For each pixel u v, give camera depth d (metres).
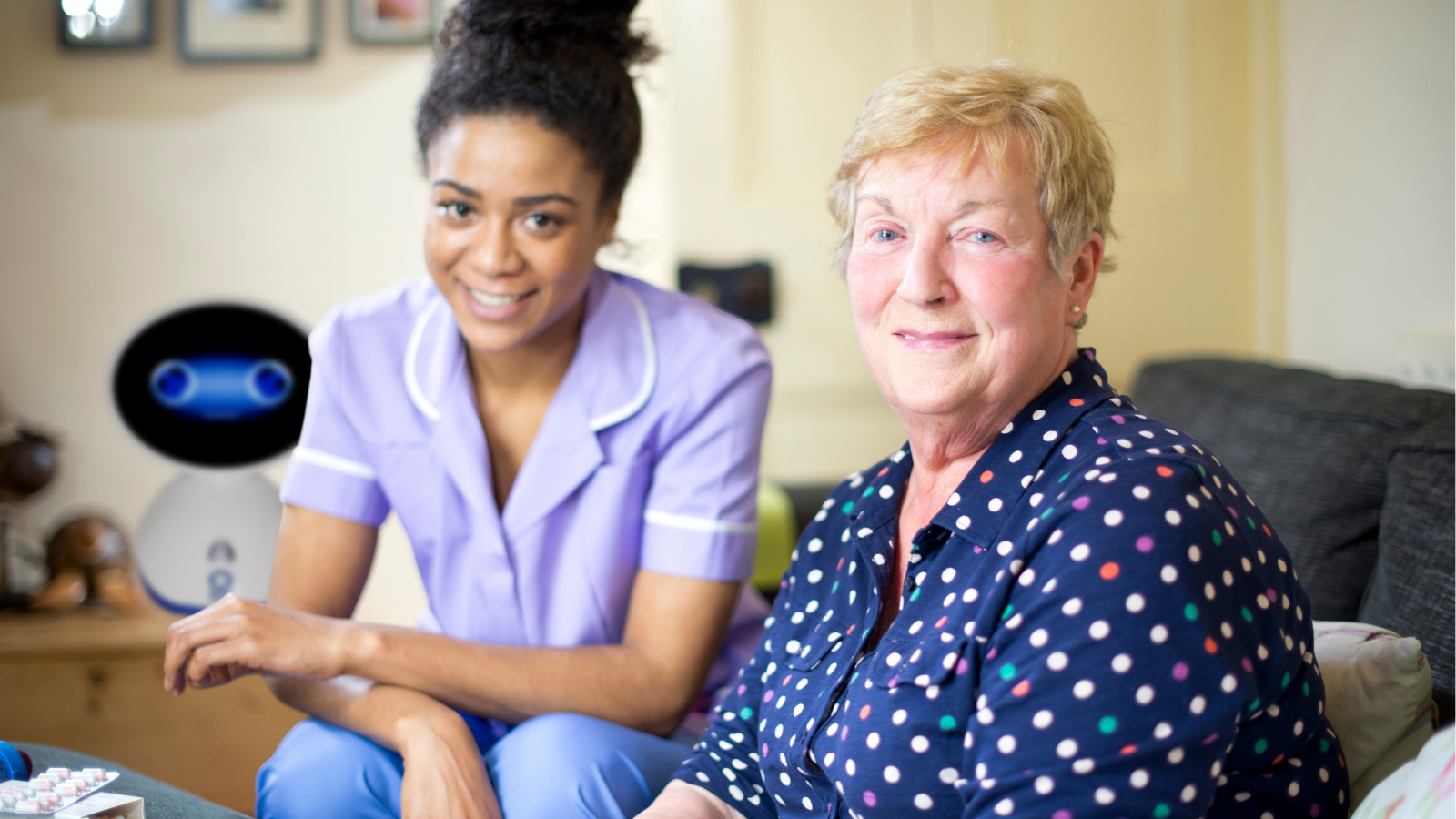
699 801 0.92
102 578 2.03
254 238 2.30
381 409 1.21
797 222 2.50
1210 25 2.38
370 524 1.24
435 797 0.95
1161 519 0.67
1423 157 1.82
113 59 2.25
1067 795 0.66
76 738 1.78
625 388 1.19
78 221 2.25
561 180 1.08
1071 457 0.77
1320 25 2.15
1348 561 1.14
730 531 1.17
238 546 1.89
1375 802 0.69
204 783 1.80
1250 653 0.67
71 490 2.25
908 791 0.75
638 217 2.48
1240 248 2.42
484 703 1.06
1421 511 1.02
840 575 0.93
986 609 0.73
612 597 1.19
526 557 1.17
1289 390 1.45
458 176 1.07
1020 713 0.68
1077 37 2.40
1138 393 1.86
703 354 1.20
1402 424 1.15
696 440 1.18
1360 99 2.00
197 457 2.20
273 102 2.29
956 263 0.80
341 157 2.31
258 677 1.81
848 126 2.50
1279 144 2.33
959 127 0.79
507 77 1.05
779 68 2.48
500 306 1.10
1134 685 0.65
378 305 1.26
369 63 2.31
